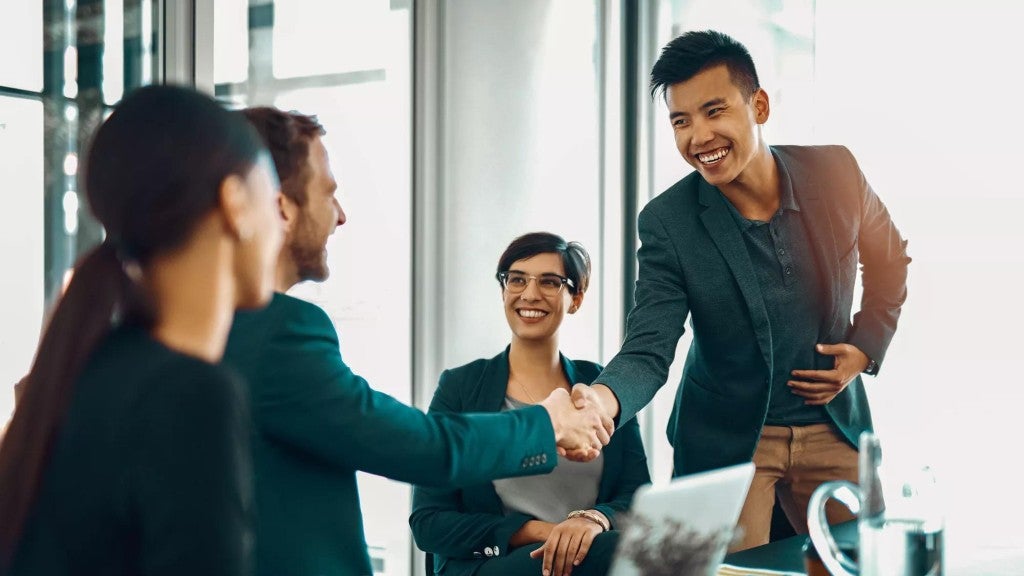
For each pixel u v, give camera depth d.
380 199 3.46
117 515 0.82
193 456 0.82
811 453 2.65
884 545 1.35
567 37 4.15
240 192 0.92
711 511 1.18
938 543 1.36
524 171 3.96
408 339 3.61
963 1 3.69
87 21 2.48
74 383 0.86
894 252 2.74
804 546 1.68
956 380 3.68
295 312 1.41
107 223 0.90
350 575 1.42
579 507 2.74
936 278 3.71
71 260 2.42
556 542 2.30
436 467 1.48
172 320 0.91
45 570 0.82
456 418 1.55
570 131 4.18
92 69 2.49
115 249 0.92
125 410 0.83
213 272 0.92
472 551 2.52
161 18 2.66
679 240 2.61
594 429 2.03
